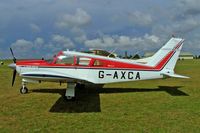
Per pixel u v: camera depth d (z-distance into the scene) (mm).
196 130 6273
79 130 6297
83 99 10453
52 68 11359
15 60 11938
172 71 12180
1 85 14703
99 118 7469
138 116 7691
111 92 12250
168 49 12180
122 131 6211
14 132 6145
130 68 11742
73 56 11398
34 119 7344
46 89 13070
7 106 9055
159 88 13766
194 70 28984
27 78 10547
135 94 11711
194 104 9430
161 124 6812
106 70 11539
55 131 6219
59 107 8953
